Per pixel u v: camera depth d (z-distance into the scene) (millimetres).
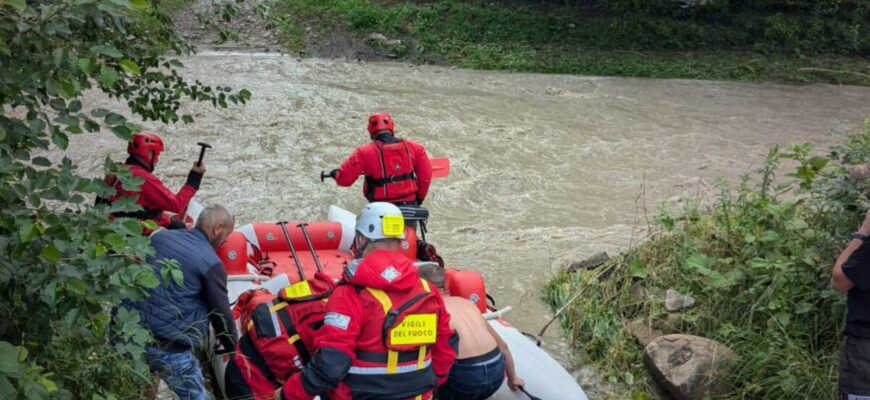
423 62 18734
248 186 9578
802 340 5105
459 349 4105
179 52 5645
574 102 15406
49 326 3305
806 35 20953
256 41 18594
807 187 5680
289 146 11219
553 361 4773
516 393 4414
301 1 20391
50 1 3152
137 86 5418
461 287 4957
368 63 18266
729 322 5449
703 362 5027
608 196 9969
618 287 6449
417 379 3457
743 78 18766
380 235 3490
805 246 5578
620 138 12844
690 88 17438
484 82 16875
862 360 3686
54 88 2867
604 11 21734
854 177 5270
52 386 2641
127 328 3266
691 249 6203
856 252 3619
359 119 12930
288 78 15727
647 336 5723
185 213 6645
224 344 4281
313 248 6137
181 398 4105
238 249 5457
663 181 10656
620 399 5230
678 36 20672
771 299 5297
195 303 4152
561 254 7824
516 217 9117
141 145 5355
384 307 3363
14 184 2762
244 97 5734
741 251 5949
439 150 11594
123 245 2818
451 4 21016
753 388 4840
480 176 10508
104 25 3760
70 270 2799
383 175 6051
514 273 7336
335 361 3283
